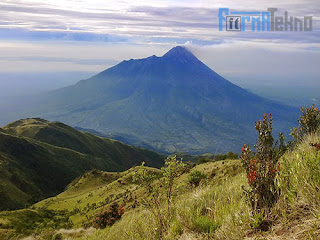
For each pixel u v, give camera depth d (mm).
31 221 48062
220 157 25891
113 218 14992
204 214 4219
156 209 4809
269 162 3223
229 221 3244
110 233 6715
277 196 3043
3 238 35875
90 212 56031
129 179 73125
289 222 2664
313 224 2373
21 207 92688
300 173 3170
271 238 2557
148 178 4965
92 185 90375
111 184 74188
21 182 115062
